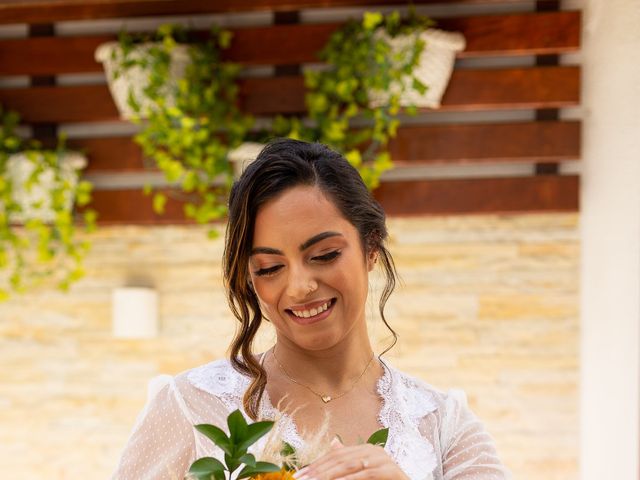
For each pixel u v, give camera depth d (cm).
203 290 420
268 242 140
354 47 365
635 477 294
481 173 400
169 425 153
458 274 405
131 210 410
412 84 359
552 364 402
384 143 389
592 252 370
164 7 391
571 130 386
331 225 141
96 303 426
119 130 417
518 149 387
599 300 356
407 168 403
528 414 403
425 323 406
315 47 389
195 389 155
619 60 312
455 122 398
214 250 420
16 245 399
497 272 404
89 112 405
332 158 147
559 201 391
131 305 407
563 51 379
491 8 387
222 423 151
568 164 398
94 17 396
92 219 407
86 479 427
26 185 387
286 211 139
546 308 402
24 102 407
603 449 347
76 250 426
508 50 379
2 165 389
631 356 300
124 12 394
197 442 151
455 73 383
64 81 416
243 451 124
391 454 151
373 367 161
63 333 428
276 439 129
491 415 404
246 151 371
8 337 431
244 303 154
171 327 421
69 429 428
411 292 407
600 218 352
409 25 374
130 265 423
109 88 405
